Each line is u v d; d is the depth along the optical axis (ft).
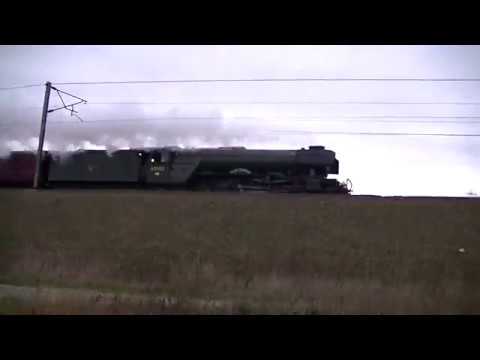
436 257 77.87
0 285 55.57
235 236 89.81
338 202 98.89
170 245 85.25
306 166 120.57
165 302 44.60
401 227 91.15
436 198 100.89
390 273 69.56
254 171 121.08
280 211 96.58
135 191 111.34
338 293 51.98
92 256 76.79
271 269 73.05
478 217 92.89
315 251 82.23
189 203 100.22
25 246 84.48
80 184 128.57
